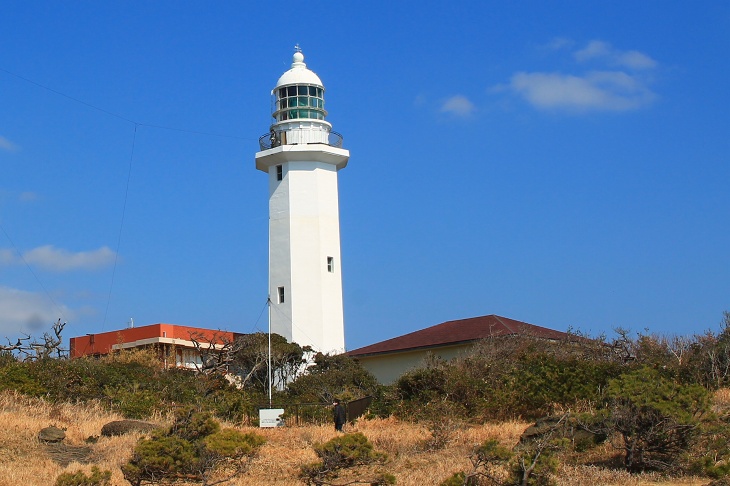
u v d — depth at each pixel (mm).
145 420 30562
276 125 61094
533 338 43281
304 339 58125
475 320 50438
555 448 21453
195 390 38062
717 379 31797
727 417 22359
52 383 35094
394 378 49719
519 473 17719
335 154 60562
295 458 22984
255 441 20562
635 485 18812
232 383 47188
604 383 31094
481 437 25531
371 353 50344
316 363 50812
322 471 19484
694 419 20234
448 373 34312
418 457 23234
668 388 20891
